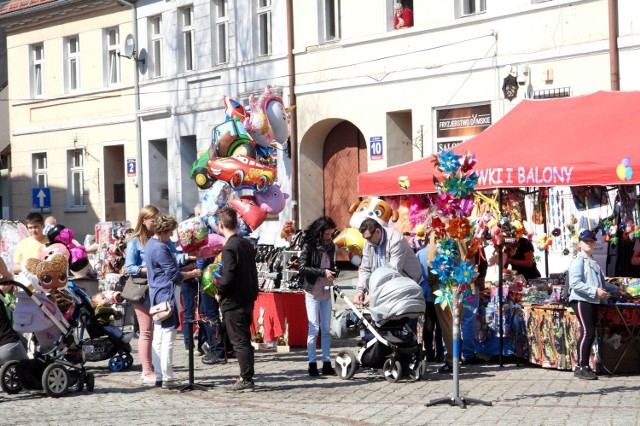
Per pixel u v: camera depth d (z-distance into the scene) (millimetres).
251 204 16328
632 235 15039
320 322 13820
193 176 16781
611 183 13547
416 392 12312
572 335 13672
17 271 16016
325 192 29281
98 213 36844
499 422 10242
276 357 15742
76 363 12750
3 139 42219
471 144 15797
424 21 25406
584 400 11484
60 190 38469
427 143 25391
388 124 26516
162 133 34000
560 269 20891
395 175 16969
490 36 23766
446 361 13977
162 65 34125
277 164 29562
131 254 13305
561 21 22328
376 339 13156
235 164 16000
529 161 14445
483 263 14594
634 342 13477
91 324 14312
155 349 12867
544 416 10516
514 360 14750
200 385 12805
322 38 28406
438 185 11539
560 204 17844
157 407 11578
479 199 15453
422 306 13070
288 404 11633
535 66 22859
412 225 17328
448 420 10422
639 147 13648
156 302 12711
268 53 30234
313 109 28469
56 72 38281
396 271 13141
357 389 12617
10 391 12594
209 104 31875
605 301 13195
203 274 14766
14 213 40781
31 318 12539
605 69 21547
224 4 31859
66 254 14641
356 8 27172
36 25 39000
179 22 33312
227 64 31266
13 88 40406
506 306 14570
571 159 14008
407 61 25844
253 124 16453
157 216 13344
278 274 16781
